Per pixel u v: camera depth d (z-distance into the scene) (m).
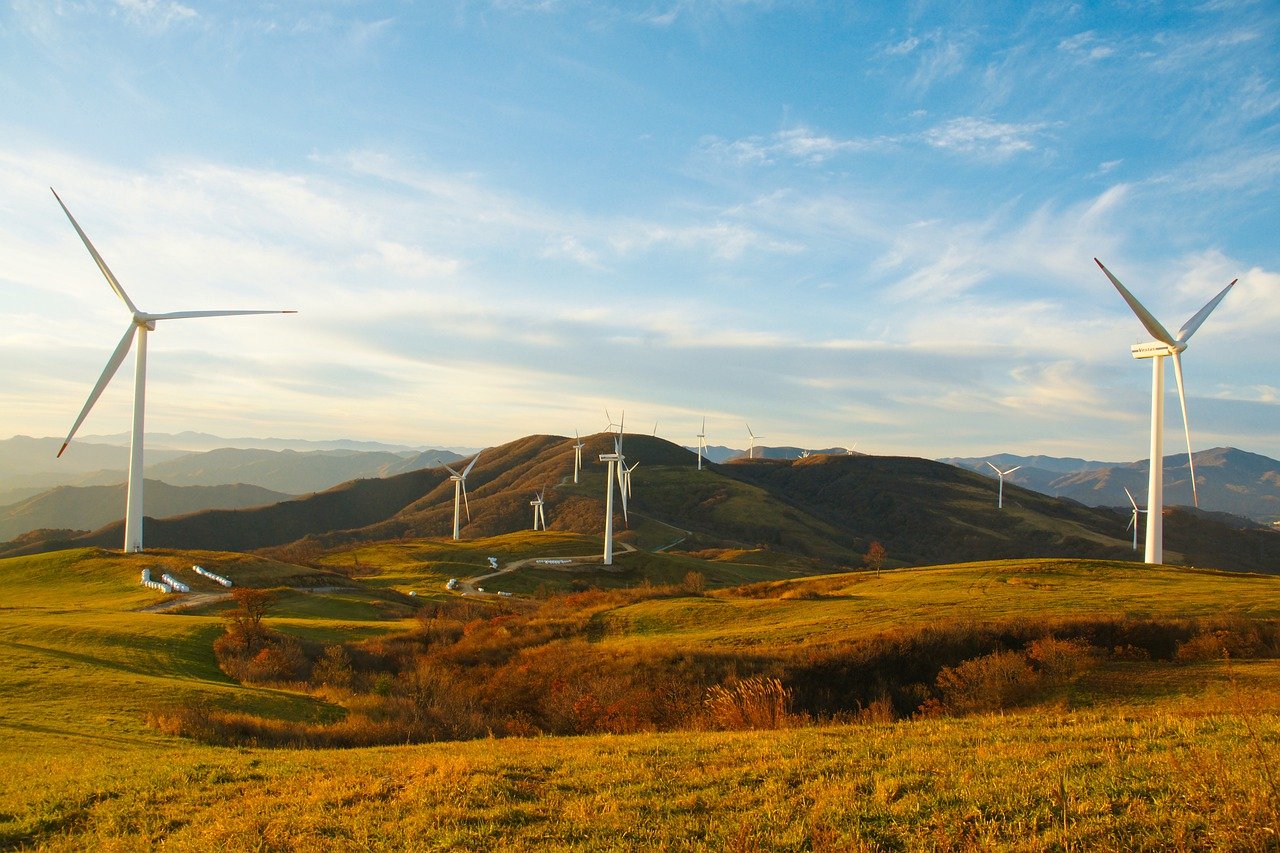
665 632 53.03
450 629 58.84
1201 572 65.00
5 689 28.27
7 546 188.50
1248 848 9.02
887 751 15.37
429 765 15.21
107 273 84.00
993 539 195.00
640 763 15.28
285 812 12.59
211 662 44.03
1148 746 14.37
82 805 13.61
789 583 74.62
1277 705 20.33
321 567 116.38
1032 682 32.22
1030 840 9.83
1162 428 75.38
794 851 10.19
